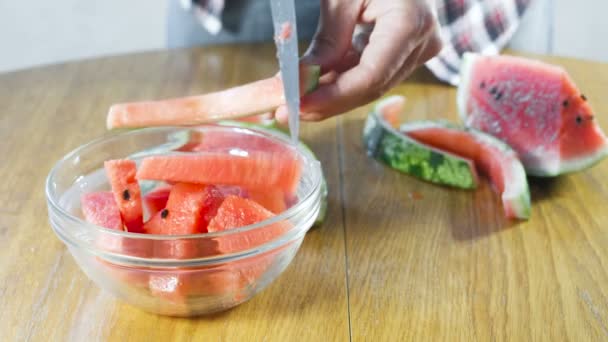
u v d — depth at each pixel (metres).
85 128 1.63
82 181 1.15
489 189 1.45
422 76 1.97
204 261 0.93
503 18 2.00
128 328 1.01
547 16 2.21
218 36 2.19
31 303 1.06
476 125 1.62
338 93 1.21
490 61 1.63
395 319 1.04
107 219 1.00
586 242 1.26
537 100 1.54
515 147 1.54
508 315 1.06
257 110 1.21
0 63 3.54
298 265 1.16
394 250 1.22
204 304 0.99
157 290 0.96
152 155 1.19
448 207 1.37
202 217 1.01
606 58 3.32
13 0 3.41
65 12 3.48
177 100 1.24
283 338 1.00
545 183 1.48
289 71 1.12
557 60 2.01
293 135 1.13
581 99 1.48
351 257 1.19
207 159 1.03
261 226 0.95
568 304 1.09
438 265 1.18
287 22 1.11
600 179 1.49
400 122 1.71
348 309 1.06
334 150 1.58
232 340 0.99
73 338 0.99
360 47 1.41
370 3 1.29
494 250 1.23
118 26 3.54
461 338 1.01
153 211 1.12
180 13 2.19
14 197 1.35
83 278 1.12
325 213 1.32
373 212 1.34
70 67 1.96
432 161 1.45
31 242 1.21
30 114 1.69
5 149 1.53
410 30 1.24
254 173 1.06
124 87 1.84
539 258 1.21
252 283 1.00
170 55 2.03
